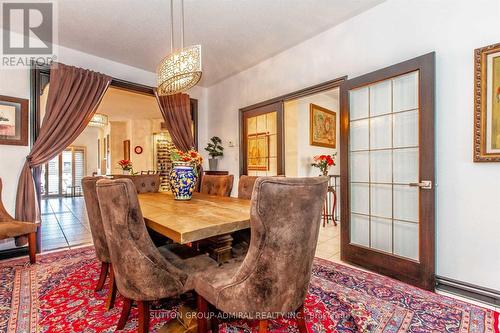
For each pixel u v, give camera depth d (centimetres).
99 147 994
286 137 425
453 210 202
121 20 266
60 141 308
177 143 438
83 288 207
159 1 236
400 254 231
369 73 243
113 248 140
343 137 268
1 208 265
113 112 673
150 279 134
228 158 441
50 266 253
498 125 181
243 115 411
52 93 302
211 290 128
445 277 206
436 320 163
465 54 195
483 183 188
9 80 284
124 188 129
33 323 159
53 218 504
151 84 404
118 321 157
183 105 440
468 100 194
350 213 266
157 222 144
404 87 227
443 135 206
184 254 167
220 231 138
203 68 396
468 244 195
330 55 288
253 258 112
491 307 180
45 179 857
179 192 228
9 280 221
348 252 263
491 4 184
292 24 278
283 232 109
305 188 109
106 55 347
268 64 365
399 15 232
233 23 275
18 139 288
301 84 320
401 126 230
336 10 254
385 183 242
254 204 108
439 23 208
